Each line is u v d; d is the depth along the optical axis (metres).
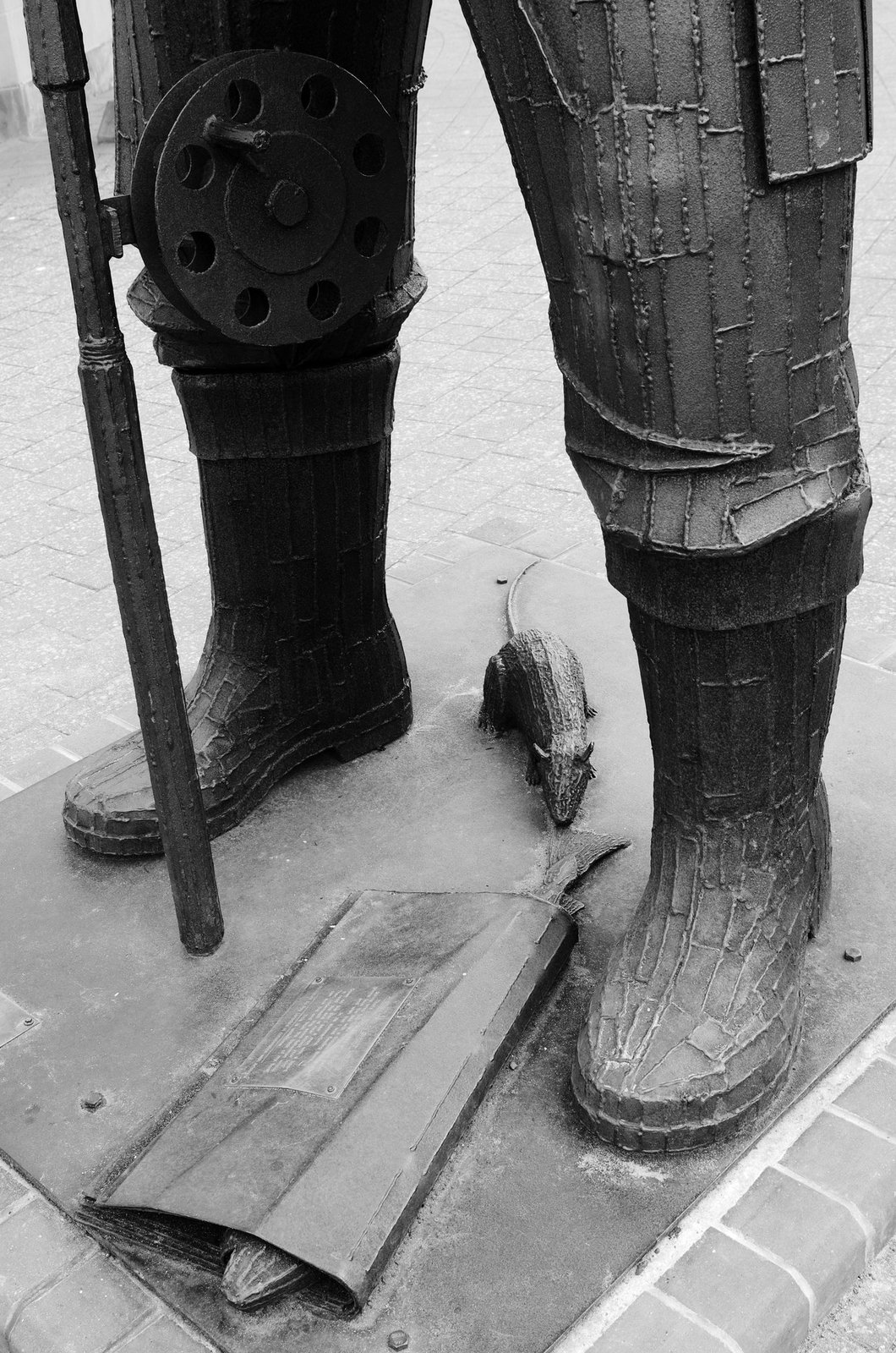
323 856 2.24
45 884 2.24
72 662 3.23
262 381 2.11
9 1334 1.60
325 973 1.92
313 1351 1.51
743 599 1.59
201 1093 1.76
